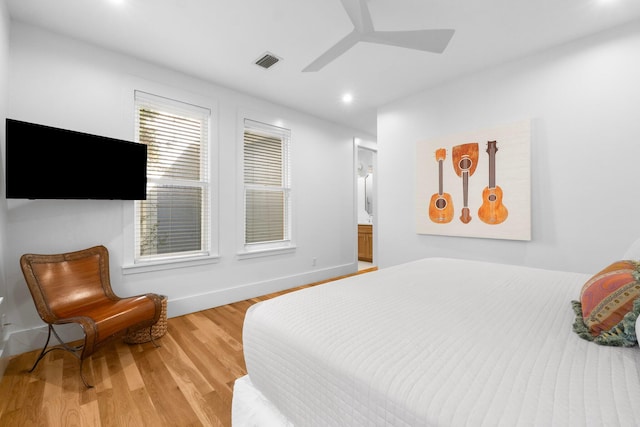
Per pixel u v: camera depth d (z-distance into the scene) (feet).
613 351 2.60
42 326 6.93
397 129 11.57
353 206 15.46
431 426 1.89
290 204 12.53
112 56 7.98
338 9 6.43
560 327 3.17
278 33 7.29
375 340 2.89
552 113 7.95
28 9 6.35
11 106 6.57
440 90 10.24
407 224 11.24
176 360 6.37
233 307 9.99
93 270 7.16
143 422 4.47
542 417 1.78
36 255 6.27
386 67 9.00
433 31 5.38
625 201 6.96
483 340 2.86
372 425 2.23
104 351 6.78
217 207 10.11
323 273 13.80
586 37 7.43
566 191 7.75
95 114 7.68
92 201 7.63
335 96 11.21
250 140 11.34
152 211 8.93
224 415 4.65
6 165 5.84
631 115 6.86
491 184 8.95
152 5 6.28
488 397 2.00
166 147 9.16
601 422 1.70
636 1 6.18
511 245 8.69
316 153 13.55
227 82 9.97
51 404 4.87
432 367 2.39
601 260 7.26
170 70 9.04
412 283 5.01
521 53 8.23
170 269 9.06
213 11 6.48
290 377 3.01
